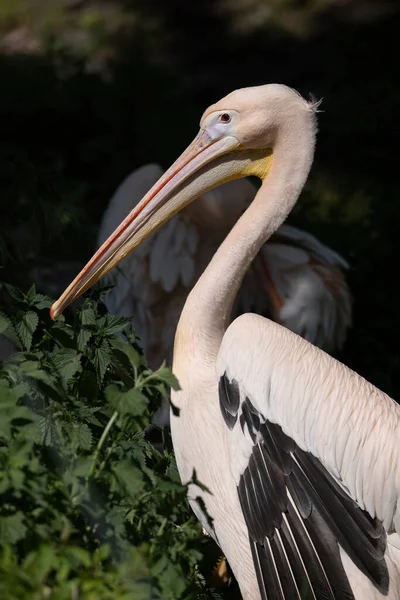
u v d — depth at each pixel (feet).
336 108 93.76
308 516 26.35
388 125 89.86
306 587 26.25
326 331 43.68
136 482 22.86
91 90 78.59
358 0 118.32
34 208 44.32
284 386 26.94
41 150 68.80
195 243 41.55
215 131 31.96
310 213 68.03
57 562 20.42
